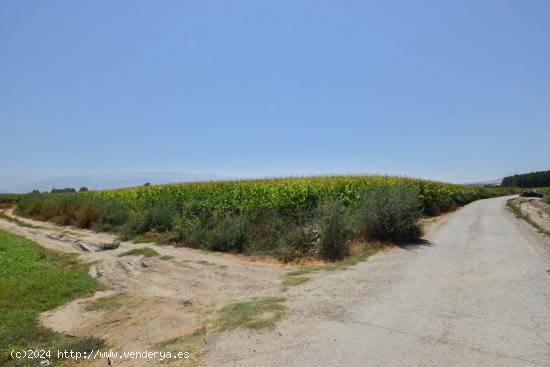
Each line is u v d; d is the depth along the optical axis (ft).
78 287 28.30
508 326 17.31
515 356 14.35
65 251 46.16
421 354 14.58
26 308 23.90
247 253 39.65
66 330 20.38
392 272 28.19
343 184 60.08
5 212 124.98
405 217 42.32
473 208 105.70
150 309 22.88
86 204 73.87
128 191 96.94
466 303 20.74
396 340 15.89
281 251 37.22
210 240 43.16
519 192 281.33
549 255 34.50
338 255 35.32
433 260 32.40
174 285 28.73
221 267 33.47
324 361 14.19
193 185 86.02
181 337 17.47
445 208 95.30
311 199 50.72
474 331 16.76
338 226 35.96
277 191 52.54
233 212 50.47
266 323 18.28
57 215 85.97
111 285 29.60
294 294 23.30
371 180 71.67
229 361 14.57
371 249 37.60
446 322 17.88
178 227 48.96
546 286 24.12
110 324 20.74
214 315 20.21
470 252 36.09
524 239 44.47
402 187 47.32
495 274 27.37
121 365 15.33
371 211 41.93
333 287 24.48
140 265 35.55
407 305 20.45
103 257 40.19
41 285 28.30
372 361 14.10
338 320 18.34
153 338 18.01
